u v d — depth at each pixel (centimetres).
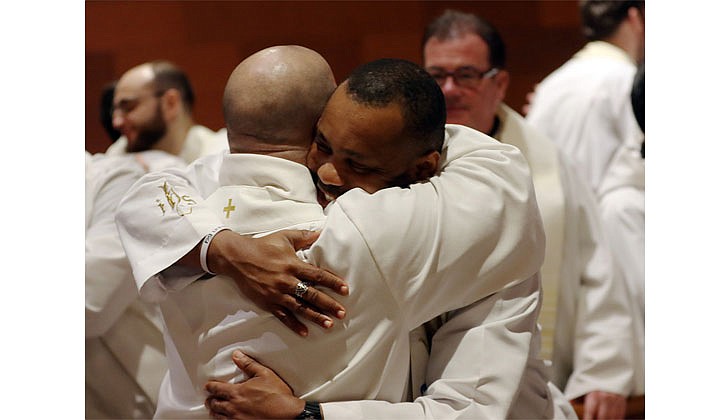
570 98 444
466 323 207
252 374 197
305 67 204
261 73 204
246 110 204
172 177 223
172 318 211
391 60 200
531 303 209
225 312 202
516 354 202
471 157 210
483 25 361
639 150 417
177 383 213
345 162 199
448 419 196
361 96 194
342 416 193
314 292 192
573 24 540
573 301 368
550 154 368
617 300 366
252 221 203
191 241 202
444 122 204
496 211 201
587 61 454
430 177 210
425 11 538
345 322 195
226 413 197
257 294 193
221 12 541
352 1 537
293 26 542
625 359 361
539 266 211
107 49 536
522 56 544
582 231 371
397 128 194
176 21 539
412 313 200
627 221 403
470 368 201
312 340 196
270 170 204
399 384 204
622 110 438
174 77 436
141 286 205
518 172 207
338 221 197
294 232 197
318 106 204
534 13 541
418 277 197
